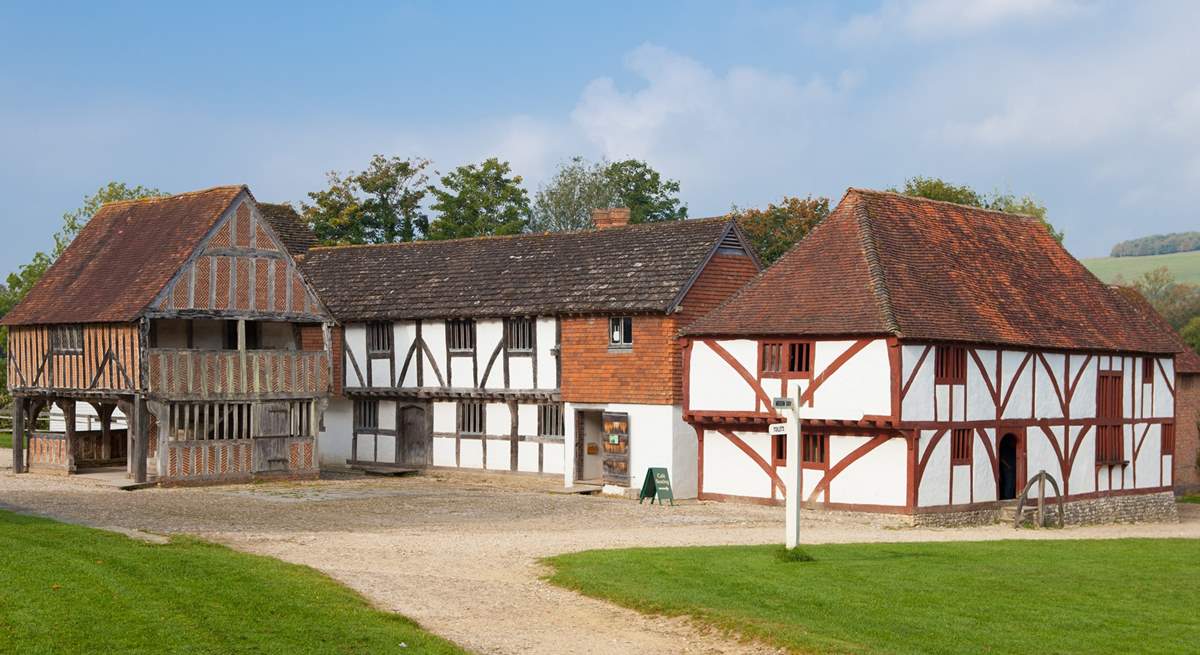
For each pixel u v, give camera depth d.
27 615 12.84
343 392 37.84
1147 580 17.94
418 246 39.75
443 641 13.29
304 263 41.12
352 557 18.52
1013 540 22.92
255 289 31.50
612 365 32.16
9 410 46.50
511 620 14.66
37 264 52.22
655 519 25.48
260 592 14.59
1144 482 33.62
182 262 30.19
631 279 32.69
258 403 31.73
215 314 30.75
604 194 67.81
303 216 60.62
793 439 18.59
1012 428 29.25
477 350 35.03
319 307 32.69
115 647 12.02
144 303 29.66
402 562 18.25
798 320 27.92
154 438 34.00
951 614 14.99
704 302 32.22
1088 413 31.66
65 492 27.66
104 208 35.56
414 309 36.19
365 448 37.88
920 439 26.67
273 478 32.00
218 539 19.80
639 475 31.42
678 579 16.72
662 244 33.69
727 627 14.21
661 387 31.17
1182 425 40.50
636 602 15.47
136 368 29.80
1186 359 40.56
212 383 30.75
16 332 33.75
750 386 28.58
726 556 18.77
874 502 27.03
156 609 13.39
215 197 31.66
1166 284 100.69
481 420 35.44
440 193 63.69
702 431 29.84
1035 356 29.98
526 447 34.53
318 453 33.00
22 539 17.47
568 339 33.06
